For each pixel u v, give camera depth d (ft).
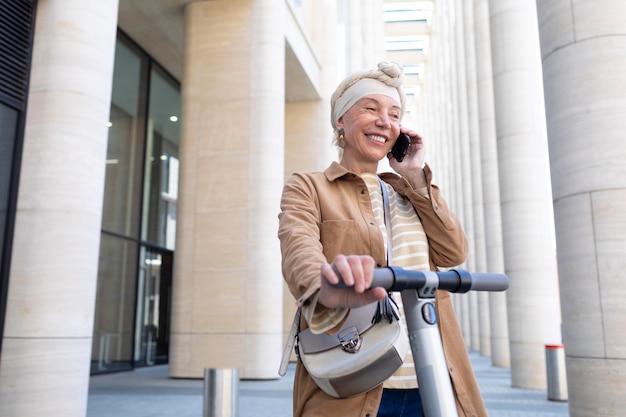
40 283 17.35
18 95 18.20
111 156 40.75
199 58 38.73
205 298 35.78
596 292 14.03
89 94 18.84
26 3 18.81
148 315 45.96
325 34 58.34
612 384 13.60
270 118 37.45
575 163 14.70
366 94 5.49
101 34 19.49
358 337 4.10
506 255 35.19
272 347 35.37
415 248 5.32
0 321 17.22
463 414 4.86
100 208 19.10
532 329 33.12
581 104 14.69
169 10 39.83
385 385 5.00
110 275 40.19
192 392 28.73
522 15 36.40
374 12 96.32
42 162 17.99
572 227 14.70
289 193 5.08
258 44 38.32
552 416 22.21
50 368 16.93
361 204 5.27
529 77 35.83
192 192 37.11
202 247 36.35
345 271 3.08
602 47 14.55
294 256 3.99
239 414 21.84
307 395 4.58
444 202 5.43
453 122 97.30
